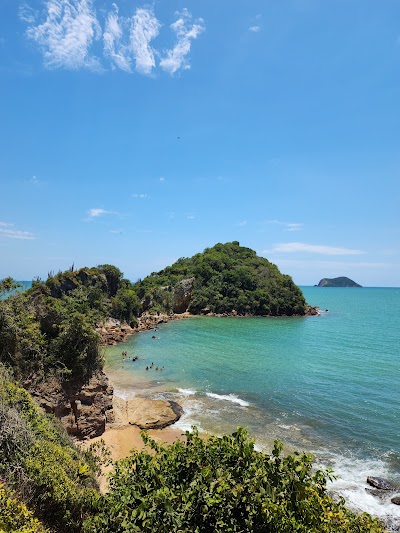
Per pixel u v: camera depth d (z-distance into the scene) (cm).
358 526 820
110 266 8212
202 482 750
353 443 2438
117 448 2306
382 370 4259
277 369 4303
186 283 10669
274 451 828
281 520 664
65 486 1165
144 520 695
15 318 2292
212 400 3253
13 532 829
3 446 1182
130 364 4538
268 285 11206
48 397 2236
